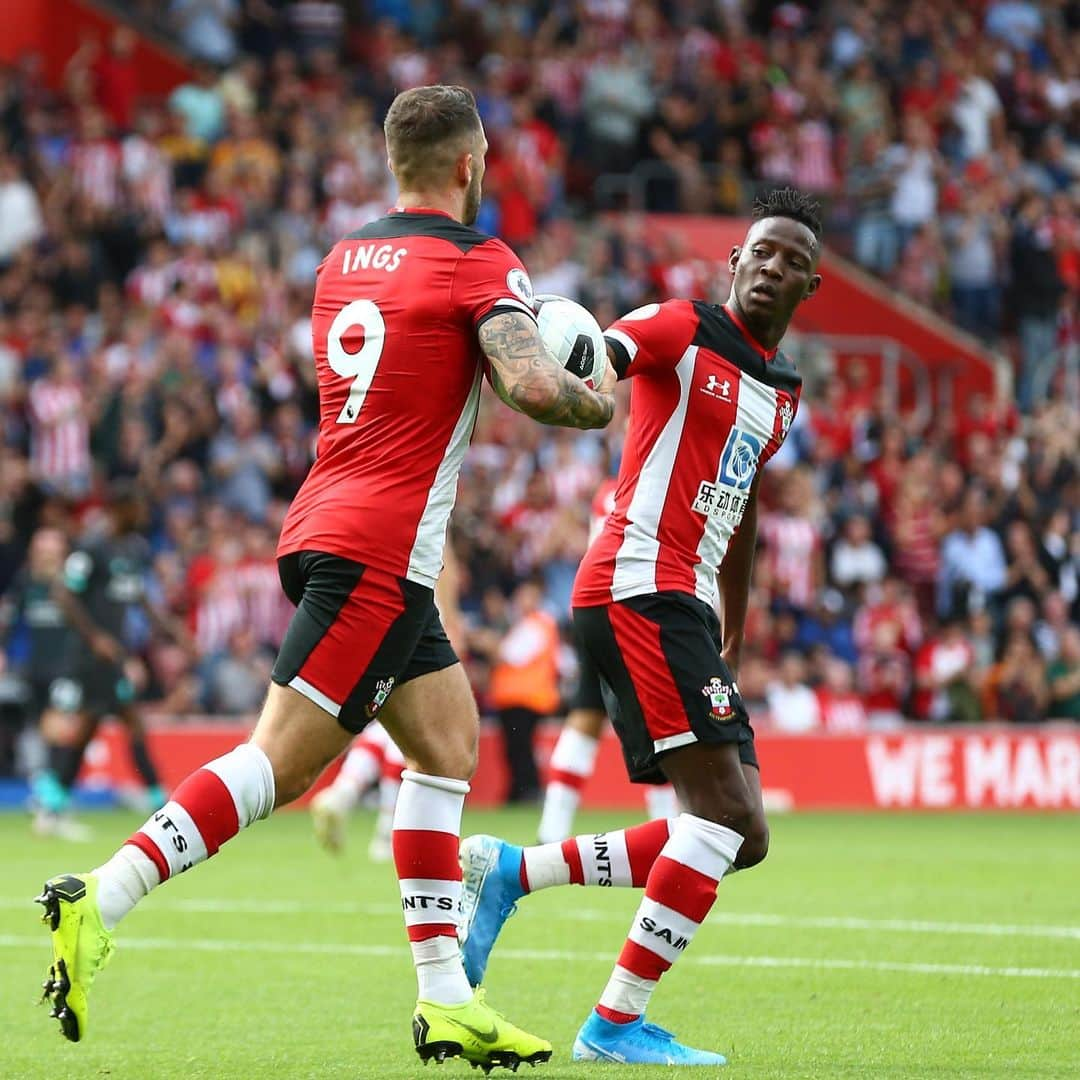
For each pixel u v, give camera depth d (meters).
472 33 98.81
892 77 102.56
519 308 18.20
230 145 83.06
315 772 18.22
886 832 55.81
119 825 55.47
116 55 88.31
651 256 87.12
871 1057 20.36
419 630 18.45
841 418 81.69
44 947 29.59
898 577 76.12
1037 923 33.00
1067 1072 19.44
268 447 71.00
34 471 68.94
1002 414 86.00
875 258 96.38
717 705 20.33
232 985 26.00
